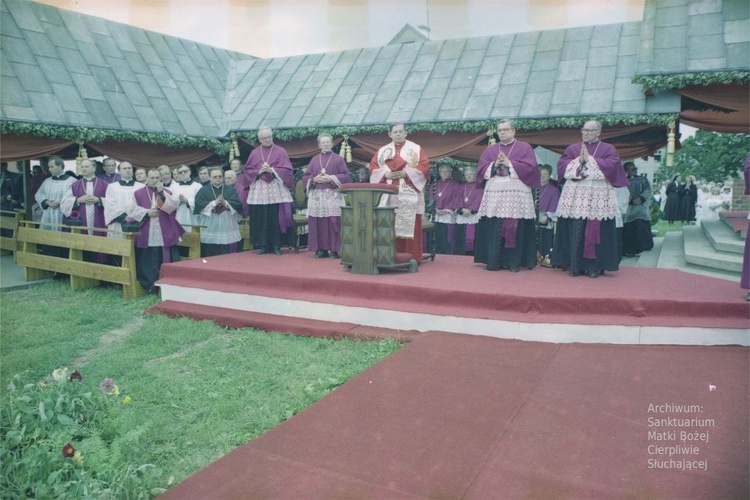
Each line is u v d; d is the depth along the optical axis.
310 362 4.75
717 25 8.74
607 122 9.08
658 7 9.42
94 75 10.95
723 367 4.04
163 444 3.38
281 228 8.07
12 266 10.04
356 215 6.18
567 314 4.91
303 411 3.41
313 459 2.83
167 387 4.26
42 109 9.70
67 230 8.83
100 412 3.44
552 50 10.64
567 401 3.48
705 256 7.67
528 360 4.27
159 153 11.62
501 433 3.06
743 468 2.65
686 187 19.83
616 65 9.81
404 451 2.89
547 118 9.46
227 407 3.79
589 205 5.86
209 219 8.76
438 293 5.31
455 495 2.46
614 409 3.35
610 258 5.95
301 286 6.05
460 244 10.62
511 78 10.47
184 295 6.66
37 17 10.75
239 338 5.51
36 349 5.26
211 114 12.41
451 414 3.33
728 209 18.91
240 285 6.44
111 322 6.27
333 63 12.76
